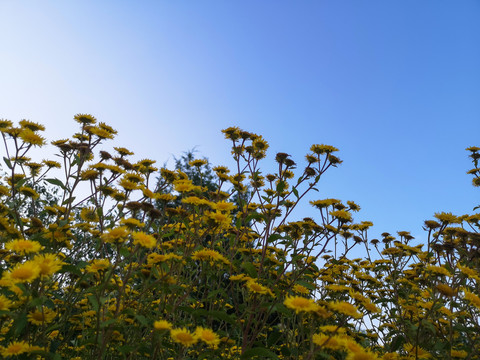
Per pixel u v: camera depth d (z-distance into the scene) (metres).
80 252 3.71
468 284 3.63
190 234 3.42
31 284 2.62
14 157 3.24
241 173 4.26
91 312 3.19
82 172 3.38
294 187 3.87
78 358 3.13
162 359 2.84
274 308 3.00
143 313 2.94
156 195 3.35
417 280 4.34
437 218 3.88
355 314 2.17
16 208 3.12
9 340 2.76
